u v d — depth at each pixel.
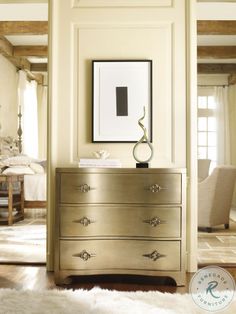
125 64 3.27
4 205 5.60
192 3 3.23
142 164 3.04
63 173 2.81
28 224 5.52
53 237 3.17
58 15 3.29
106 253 2.80
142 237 2.79
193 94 3.23
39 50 7.45
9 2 3.41
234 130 9.03
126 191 2.81
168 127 3.26
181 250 2.79
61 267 2.79
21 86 8.26
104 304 2.28
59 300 2.35
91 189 2.80
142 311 2.17
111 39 3.29
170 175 2.80
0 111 7.14
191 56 3.23
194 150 3.22
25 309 2.20
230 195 5.29
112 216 2.81
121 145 3.27
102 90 3.27
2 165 6.04
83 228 2.79
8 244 4.15
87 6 3.29
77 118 3.28
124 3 3.29
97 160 2.96
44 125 9.66
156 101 3.27
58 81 3.27
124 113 3.26
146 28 3.28
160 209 2.79
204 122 9.28
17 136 8.18
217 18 5.07
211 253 3.83
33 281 2.86
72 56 3.28
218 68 8.67
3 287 2.71
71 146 3.26
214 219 5.10
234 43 7.34
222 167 5.00
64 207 2.80
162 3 3.28
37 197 5.93
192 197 3.21
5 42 6.99
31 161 6.33
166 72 3.27
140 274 2.79
